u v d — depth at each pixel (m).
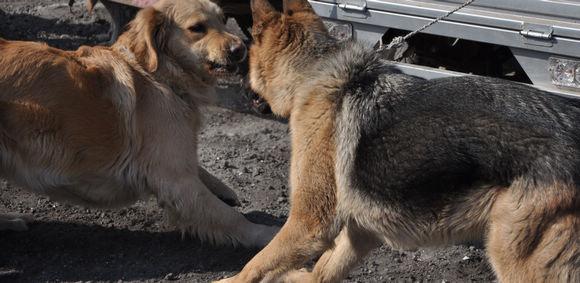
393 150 3.84
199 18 4.89
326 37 4.33
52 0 10.90
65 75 4.63
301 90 4.19
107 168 4.79
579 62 5.14
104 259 4.87
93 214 5.45
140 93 4.80
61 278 4.64
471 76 3.99
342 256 4.40
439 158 3.72
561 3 5.14
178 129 4.87
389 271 4.81
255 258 4.20
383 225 3.98
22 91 4.55
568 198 3.51
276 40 4.29
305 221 4.14
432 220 3.84
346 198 4.02
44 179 4.70
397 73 4.10
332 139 4.02
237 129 7.09
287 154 6.54
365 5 5.79
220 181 5.50
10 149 4.60
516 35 5.31
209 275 4.71
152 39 4.77
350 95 4.02
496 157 3.62
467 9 5.45
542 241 3.58
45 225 5.27
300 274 4.57
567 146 3.56
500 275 3.76
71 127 4.63
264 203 5.68
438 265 4.87
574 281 3.59
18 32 9.45
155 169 4.83
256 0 4.36
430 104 3.82
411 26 5.66
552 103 3.74
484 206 3.71
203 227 4.95
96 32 9.50
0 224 5.11
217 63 4.91
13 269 4.72
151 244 5.07
